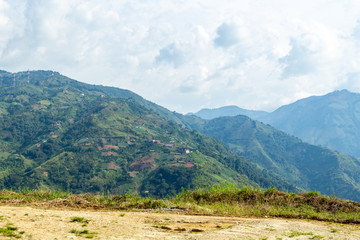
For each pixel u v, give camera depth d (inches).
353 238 427.8
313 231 469.4
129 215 529.3
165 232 407.5
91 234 362.9
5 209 484.4
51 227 378.6
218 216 606.2
